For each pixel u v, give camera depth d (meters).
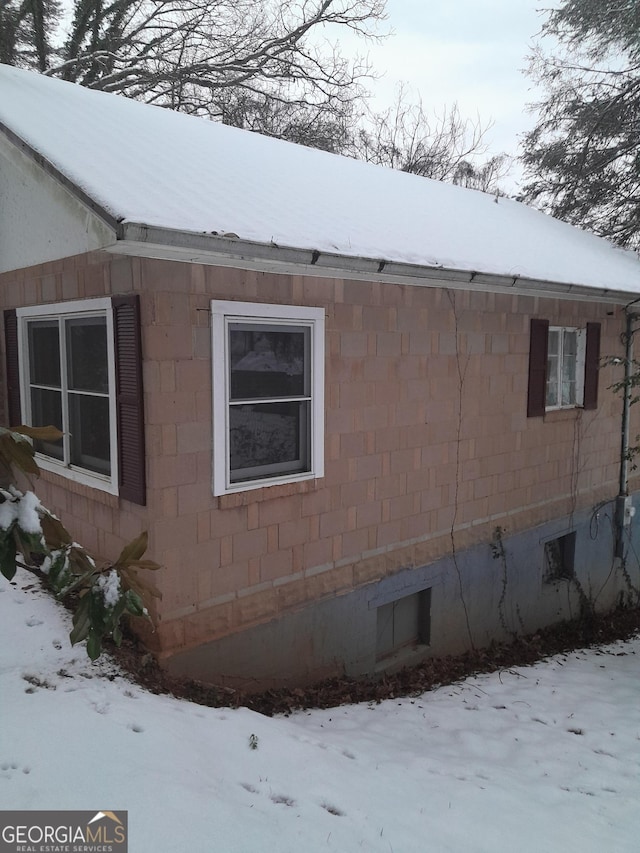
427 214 7.37
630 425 9.35
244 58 16.23
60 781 2.74
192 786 2.89
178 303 4.29
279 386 5.02
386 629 6.30
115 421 4.50
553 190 15.41
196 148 6.06
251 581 4.88
